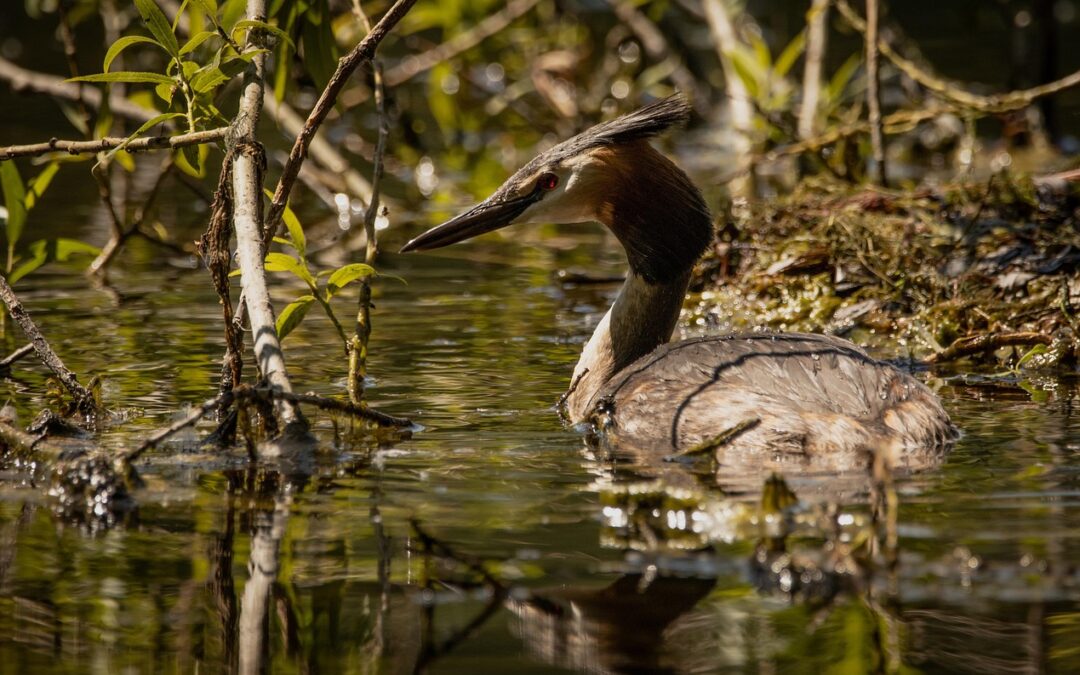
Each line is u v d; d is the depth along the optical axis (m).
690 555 7.06
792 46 19.66
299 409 9.02
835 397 8.99
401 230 18.53
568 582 6.75
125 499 8.03
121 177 22.08
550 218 11.34
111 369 11.50
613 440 9.30
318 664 6.00
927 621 6.30
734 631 6.25
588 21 27.08
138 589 6.77
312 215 19.77
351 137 23.41
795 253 14.78
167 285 15.42
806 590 6.64
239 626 6.36
